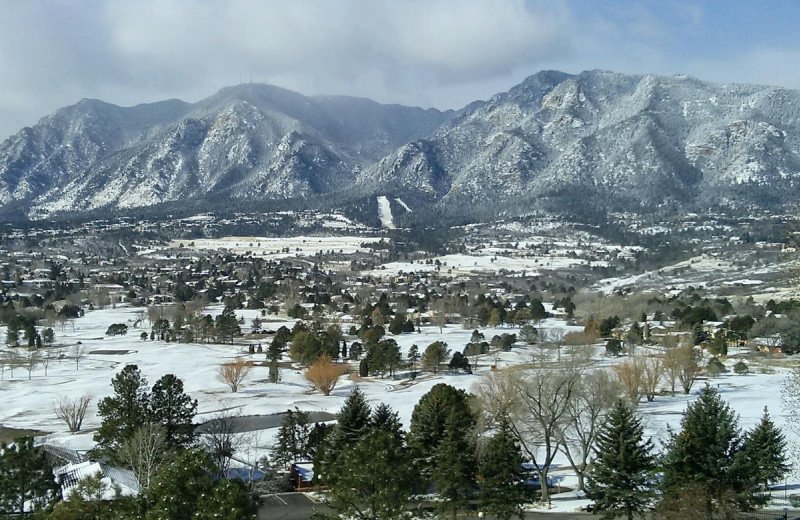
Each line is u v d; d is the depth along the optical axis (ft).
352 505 156.35
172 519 138.21
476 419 226.58
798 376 266.57
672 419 303.68
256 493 211.20
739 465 179.52
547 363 342.03
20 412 406.62
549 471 260.83
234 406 413.18
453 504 194.18
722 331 559.79
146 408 263.49
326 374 447.83
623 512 187.83
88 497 188.96
